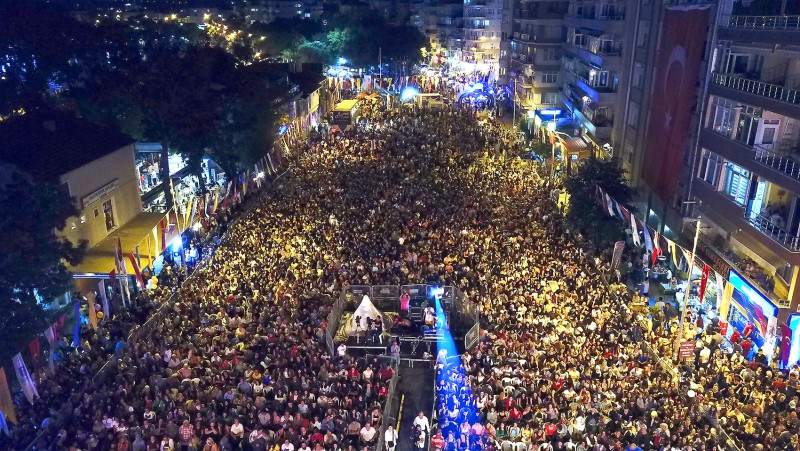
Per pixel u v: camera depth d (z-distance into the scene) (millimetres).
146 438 21922
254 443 21562
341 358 27922
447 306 33594
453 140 66625
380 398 25406
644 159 43688
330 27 117312
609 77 53781
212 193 45500
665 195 39531
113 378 26031
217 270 35469
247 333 28844
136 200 43375
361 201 46625
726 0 33156
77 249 28484
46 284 26766
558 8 74000
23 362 23000
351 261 36562
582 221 39406
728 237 33000
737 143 31109
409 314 33188
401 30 112500
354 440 22953
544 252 36500
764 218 28766
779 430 21156
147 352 26859
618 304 30828
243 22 102312
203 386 25000
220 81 49531
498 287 31984
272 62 69375
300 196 47875
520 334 27922
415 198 47031
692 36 35781
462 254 36719
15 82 44625
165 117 45188
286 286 32844
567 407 23188
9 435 21953
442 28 157375
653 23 42125
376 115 82750
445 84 107500
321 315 30953
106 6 130500
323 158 60031
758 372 25281
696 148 35594
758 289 28156
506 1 95125
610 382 24156
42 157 35312
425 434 23578
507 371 25125
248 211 46875
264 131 51625
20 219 25531
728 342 29281
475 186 50688
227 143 50094
